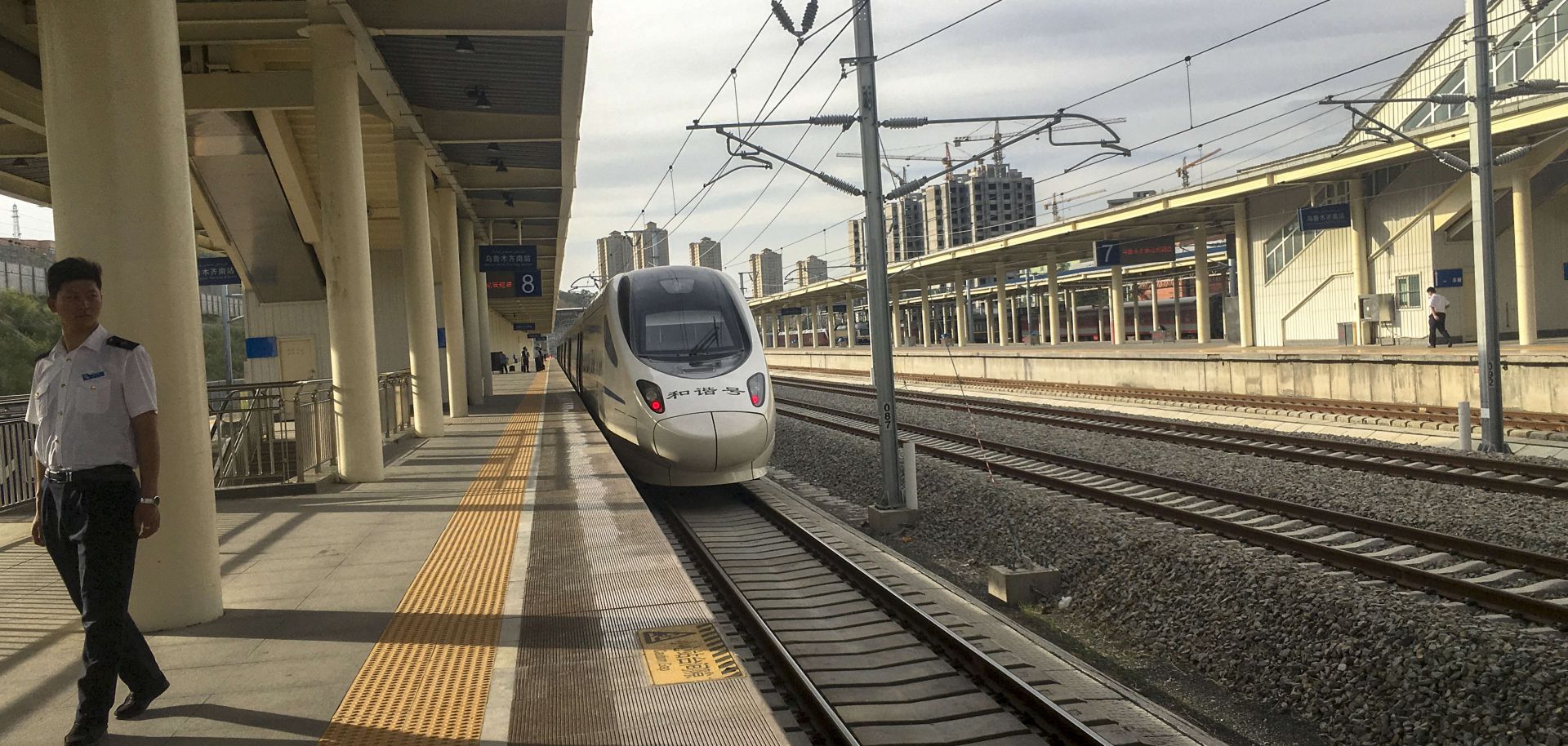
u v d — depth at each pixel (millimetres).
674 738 3812
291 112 18391
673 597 5820
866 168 11297
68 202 4930
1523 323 23141
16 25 11352
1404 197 28125
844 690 5914
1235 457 13367
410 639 5047
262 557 6977
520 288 24562
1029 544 9281
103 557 3678
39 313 45844
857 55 11133
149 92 5016
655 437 11766
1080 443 15820
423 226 16188
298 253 23344
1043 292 70125
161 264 5086
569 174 19531
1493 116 21750
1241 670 6270
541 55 13047
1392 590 6883
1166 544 8008
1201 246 38656
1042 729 5285
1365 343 29188
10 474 9172
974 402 24828
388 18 10945
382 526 8117
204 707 4109
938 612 7527
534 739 3799
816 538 9766
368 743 3742
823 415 24594
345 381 10617
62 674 4574
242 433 10141
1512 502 9609
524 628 5238
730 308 13047
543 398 25188
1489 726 4891
